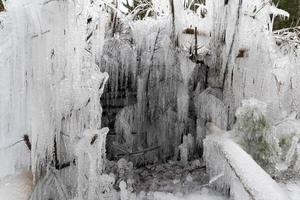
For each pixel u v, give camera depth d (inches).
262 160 121.0
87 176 104.4
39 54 93.0
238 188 100.2
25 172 104.0
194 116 146.3
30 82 93.6
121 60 142.6
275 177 128.3
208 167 126.0
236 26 135.0
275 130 126.6
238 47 140.3
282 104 153.6
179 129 143.7
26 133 99.0
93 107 106.1
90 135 101.5
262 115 120.2
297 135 133.5
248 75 143.0
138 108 142.2
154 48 140.9
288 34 181.5
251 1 146.9
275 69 152.3
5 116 97.9
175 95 143.9
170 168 137.6
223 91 142.4
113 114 144.9
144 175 132.2
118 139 142.4
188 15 159.9
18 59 91.7
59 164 105.3
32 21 90.6
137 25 146.3
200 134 139.9
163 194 117.9
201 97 139.3
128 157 139.9
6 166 102.0
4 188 96.2
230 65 139.4
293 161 136.8
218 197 117.3
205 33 152.6
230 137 122.4
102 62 140.2
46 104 96.8
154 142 146.2
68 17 95.3
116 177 127.0
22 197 94.0
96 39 113.6
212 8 148.4
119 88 145.3
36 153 97.8
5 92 96.3
